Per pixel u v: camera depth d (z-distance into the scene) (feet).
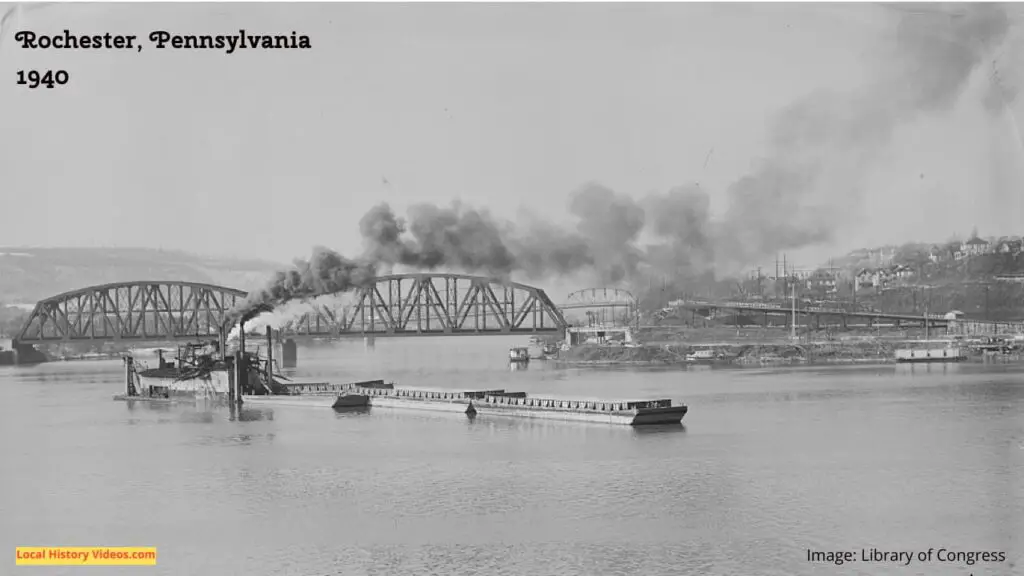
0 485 217.97
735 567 155.94
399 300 574.56
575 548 165.17
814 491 201.87
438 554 163.12
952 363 631.15
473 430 284.00
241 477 221.66
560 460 233.96
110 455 253.44
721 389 435.12
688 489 203.92
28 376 562.25
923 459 236.43
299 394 366.02
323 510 191.42
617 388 447.01
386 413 330.13
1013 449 248.52
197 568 159.84
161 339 623.77
